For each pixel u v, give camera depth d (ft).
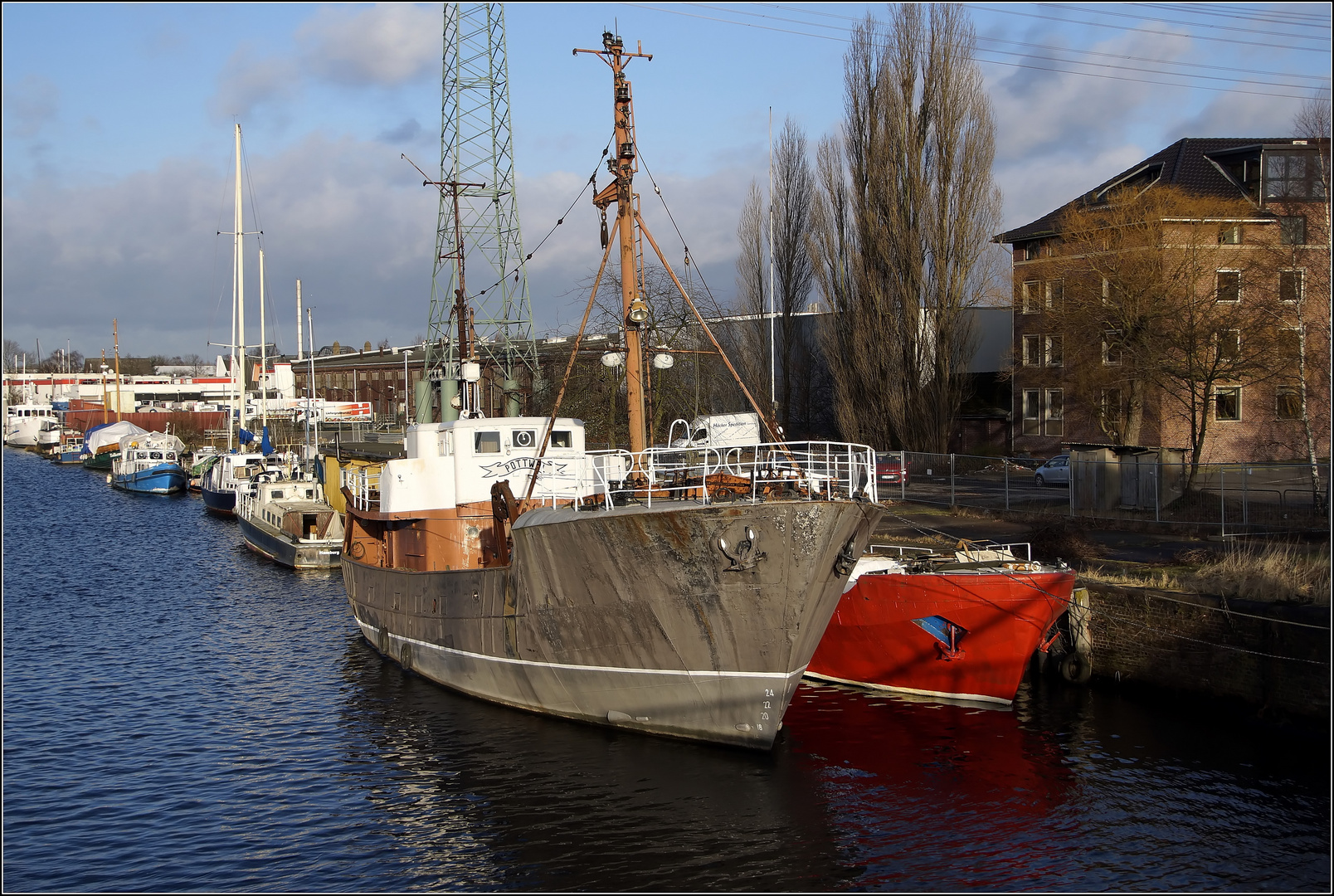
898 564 65.26
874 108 147.23
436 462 67.51
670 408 123.65
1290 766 48.73
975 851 41.39
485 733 55.83
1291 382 106.63
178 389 458.91
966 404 179.11
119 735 58.80
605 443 119.96
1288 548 66.23
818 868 40.16
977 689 59.00
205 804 48.14
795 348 170.19
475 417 70.74
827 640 64.54
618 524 47.37
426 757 52.44
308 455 179.63
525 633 54.85
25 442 416.87
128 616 95.14
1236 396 137.28
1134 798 45.80
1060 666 63.21
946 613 58.95
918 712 58.44
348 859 42.04
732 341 157.28
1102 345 123.65
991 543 81.51
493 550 64.95
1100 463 95.81
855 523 46.50
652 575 47.52
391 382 306.96
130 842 44.06
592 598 50.42
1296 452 129.49
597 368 122.93
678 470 53.52
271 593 107.14
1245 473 81.05
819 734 54.75
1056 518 91.81
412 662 68.95
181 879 40.60
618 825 43.91
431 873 40.65
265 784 50.47
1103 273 116.57
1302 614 51.60
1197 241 112.27
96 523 176.76
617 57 57.72
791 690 47.75
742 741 48.88
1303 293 102.47
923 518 101.09
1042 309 132.57
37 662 76.69
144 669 74.49
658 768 49.34
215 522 179.42
